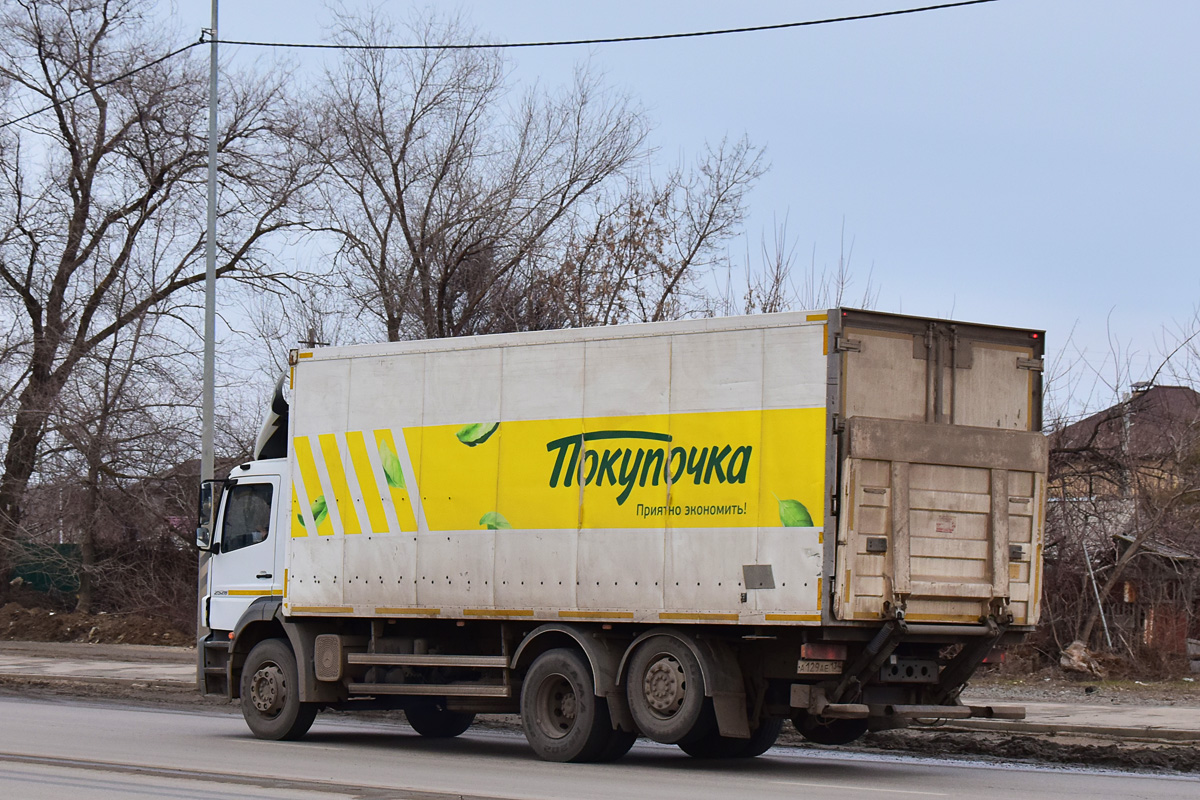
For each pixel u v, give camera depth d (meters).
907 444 11.27
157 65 38.62
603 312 32.16
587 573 12.18
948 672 11.86
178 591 35.75
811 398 11.19
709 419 11.69
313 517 14.17
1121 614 24.66
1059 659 23.52
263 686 14.42
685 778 10.81
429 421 13.46
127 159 38.91
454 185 33.38
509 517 12.76
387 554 13.57
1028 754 13.38
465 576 12.98
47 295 38.47
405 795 9.30
